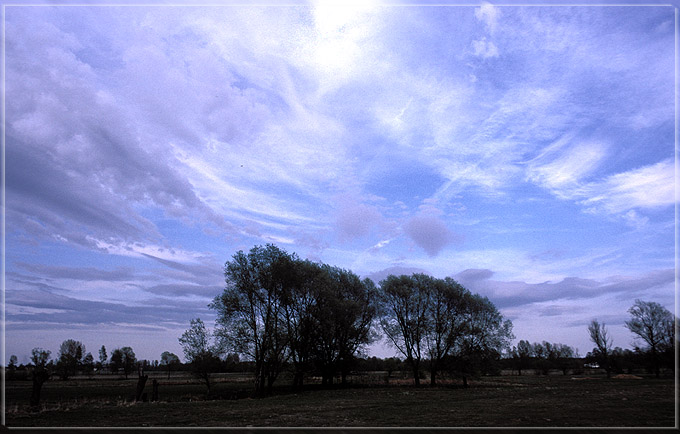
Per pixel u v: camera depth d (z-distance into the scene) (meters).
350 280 75.31
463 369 69.19
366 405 34.69
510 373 149.50
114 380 101.19
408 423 23.05
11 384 76.38
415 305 74.81
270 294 58.09
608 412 26.80
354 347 71.06
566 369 140.25
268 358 55.50
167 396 52.59
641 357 106.69
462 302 73.81
